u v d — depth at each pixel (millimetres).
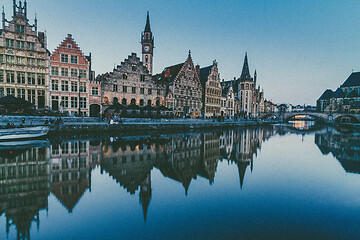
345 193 11070
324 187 11953
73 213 8211
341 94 97250
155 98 49625
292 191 11312
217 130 44531
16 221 7543
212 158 18953
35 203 8969
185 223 7738
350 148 26031
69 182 11430
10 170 13062
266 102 137250
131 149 20453
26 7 34875
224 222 7855
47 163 14703
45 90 36500
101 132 30797
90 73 43812
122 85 44156
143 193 10477
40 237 6621
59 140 23688
